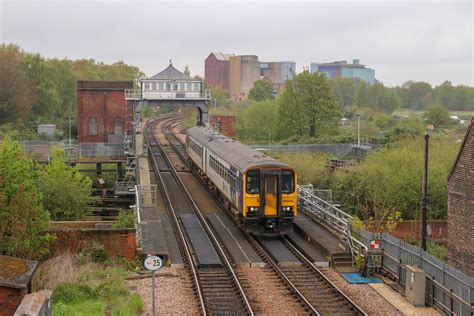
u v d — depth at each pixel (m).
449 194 24.34
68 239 22.34
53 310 16.45
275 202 26.98
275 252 24.72
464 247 23.30
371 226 31.66
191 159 48.38
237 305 18.67
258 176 26.98
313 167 40.88
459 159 23.55
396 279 21.33
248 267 23.03
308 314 18.05
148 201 32.78
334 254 23.47
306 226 27.94
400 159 36.59
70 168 35.66
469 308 17.06
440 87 177.88
